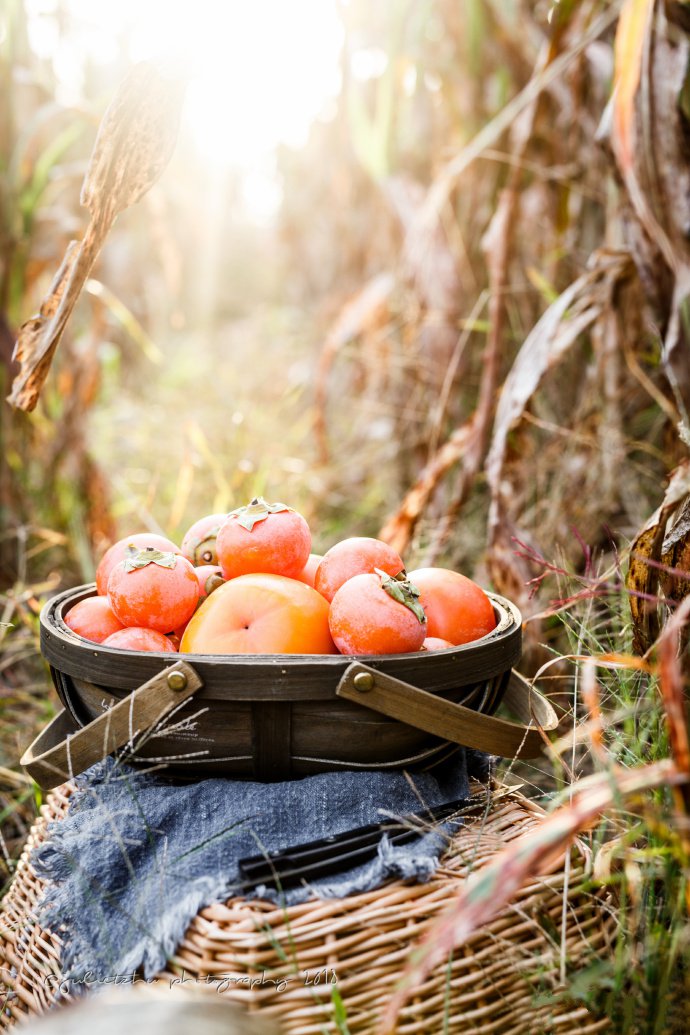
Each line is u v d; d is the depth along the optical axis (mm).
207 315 4863
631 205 1297
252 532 1000
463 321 1972
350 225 2832
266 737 895
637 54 1158
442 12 2068
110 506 2324
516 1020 820
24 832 1380
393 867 842
